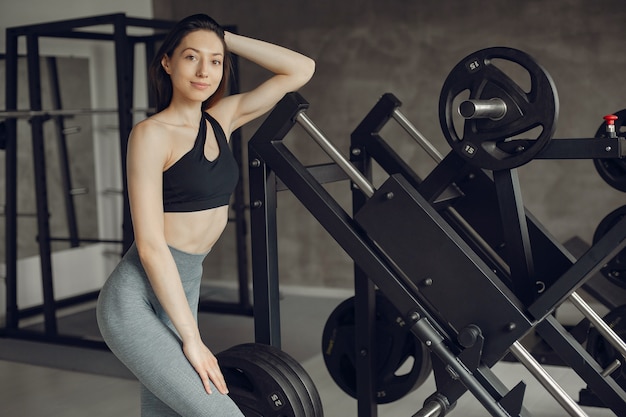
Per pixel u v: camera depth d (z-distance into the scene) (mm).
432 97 5973
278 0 6410
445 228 2650
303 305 6113
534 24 5641
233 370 2822
